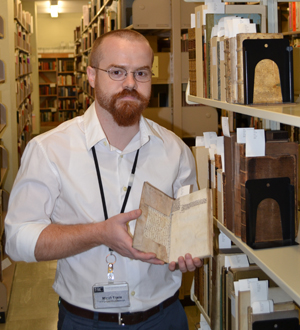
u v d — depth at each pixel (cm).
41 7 1158
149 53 136
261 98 122
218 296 158
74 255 137
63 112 1302
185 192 139
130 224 141
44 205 134
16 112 492
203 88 162
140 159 145
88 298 136
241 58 122
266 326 132
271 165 128
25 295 315
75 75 1250
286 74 123
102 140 139
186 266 119
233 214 138
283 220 129
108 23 520
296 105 118
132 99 132
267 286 134
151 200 130
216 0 157
